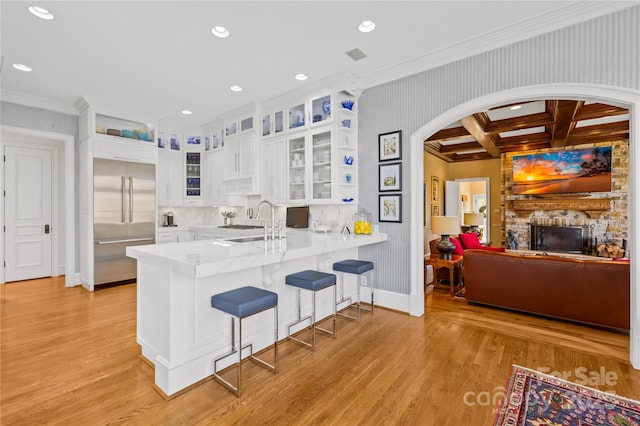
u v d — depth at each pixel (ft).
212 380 7.23
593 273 9.92
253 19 8.41
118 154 15.47
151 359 7.59
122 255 15.67
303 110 13.80
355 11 8.13
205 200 19.71
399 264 11.87
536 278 10.94
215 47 9.86
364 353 8.50
